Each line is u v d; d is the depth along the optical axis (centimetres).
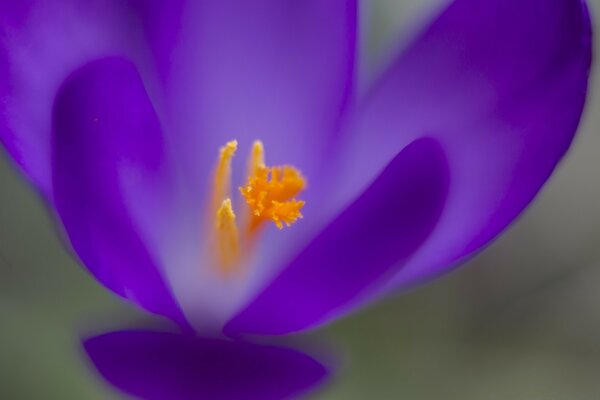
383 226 24
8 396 28
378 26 30
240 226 26
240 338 24
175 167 25
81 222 23
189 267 25
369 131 26
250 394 23
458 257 24
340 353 24
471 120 25
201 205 26
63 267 29
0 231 29
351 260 24
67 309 29
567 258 31
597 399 30
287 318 24
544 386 30
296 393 23
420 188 24
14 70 24
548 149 25
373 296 24
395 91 26
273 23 26
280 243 25
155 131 25
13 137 24
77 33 25
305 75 26
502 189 25
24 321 28
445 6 26
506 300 31
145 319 24
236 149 26
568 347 31
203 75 26
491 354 30
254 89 26
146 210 25
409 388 29
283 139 26
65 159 23
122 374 23
